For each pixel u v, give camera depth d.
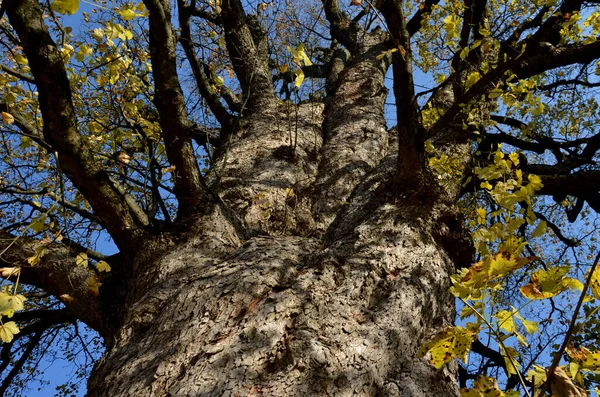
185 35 4.89
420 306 2.11
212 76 5.43
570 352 1.07
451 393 1.84
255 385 1.62
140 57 3.96
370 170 3.75
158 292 2.31
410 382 1.78
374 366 1.77
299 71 2.37
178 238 2.75
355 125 4.35
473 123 3.71
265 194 3.31
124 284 2.81
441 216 2.61
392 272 2.23
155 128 3.72
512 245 1.07
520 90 3.14
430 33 6.04
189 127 2.89
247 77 5.04
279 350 1.75
